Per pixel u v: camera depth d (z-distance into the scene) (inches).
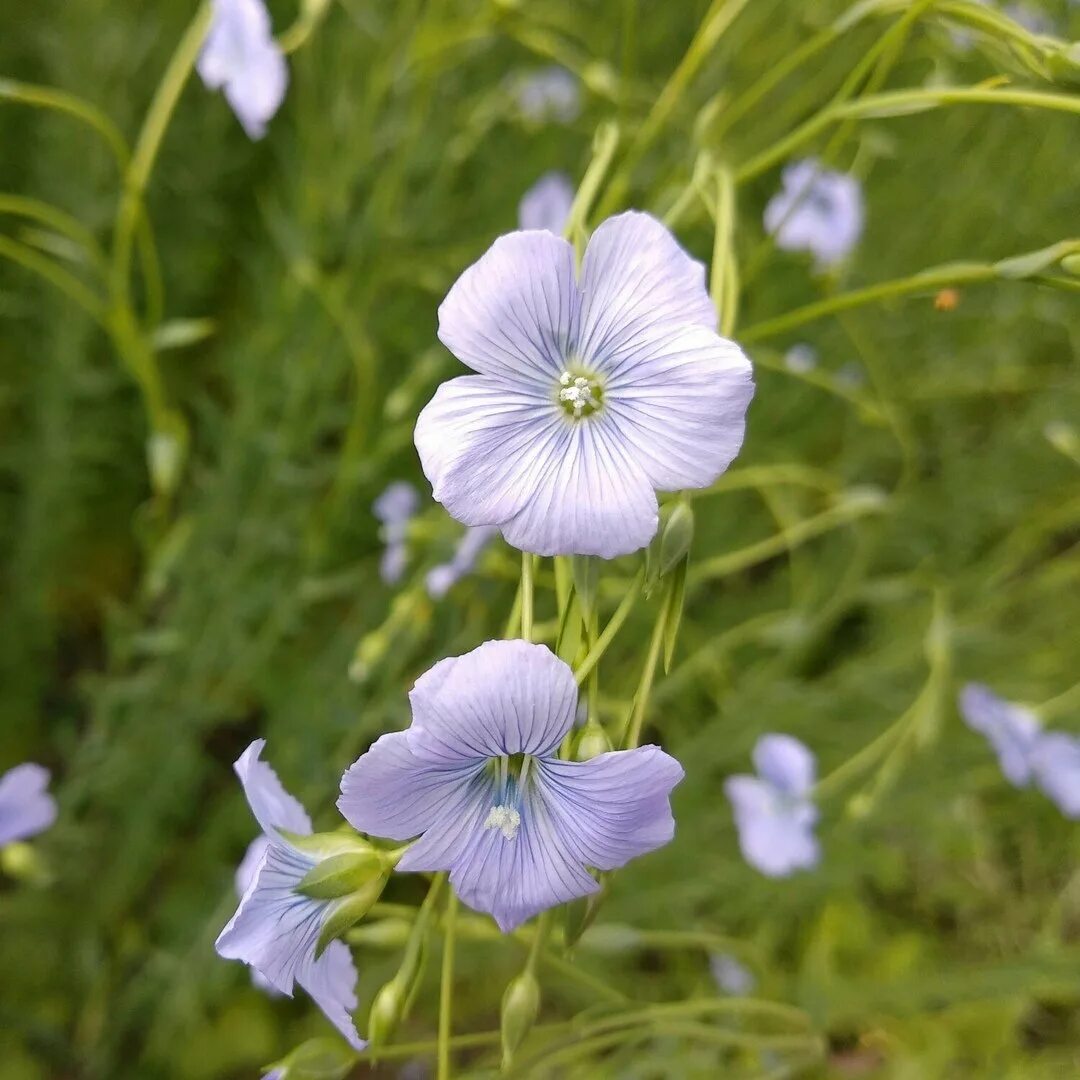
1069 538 11.9
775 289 9.4
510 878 4.1
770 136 9.2
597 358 4.1
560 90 8.9
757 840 7.3
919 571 10.2
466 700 3.8
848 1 8.5
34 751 9.8
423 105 7.7
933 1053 8.6
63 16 9.0
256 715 10.2
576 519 3.9
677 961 8.9
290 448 8.2
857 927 9.6
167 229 10.1
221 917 7.6
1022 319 10.7
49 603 9.9
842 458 10.5
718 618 10.4
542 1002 8.8
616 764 3.8
